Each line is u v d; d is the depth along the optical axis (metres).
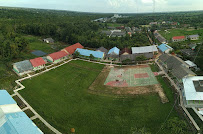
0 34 91.25
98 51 77.31
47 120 35.06
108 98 43.38
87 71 61.28
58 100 42.38
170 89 46.53
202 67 55.25
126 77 55.62
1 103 34.50
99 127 33.38
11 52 67.88
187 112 36.81
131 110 38.28
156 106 39.38
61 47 93.56
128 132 32.06
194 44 83.56
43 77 55.50
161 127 32.94
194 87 41.66
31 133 27.47
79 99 42.94
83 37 99.12
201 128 31.86
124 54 75.25
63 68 64.12
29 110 38.03
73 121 34.97
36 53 80.69
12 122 29.16
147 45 90.75
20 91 46.03
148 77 54.84
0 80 50.53
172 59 61.50
